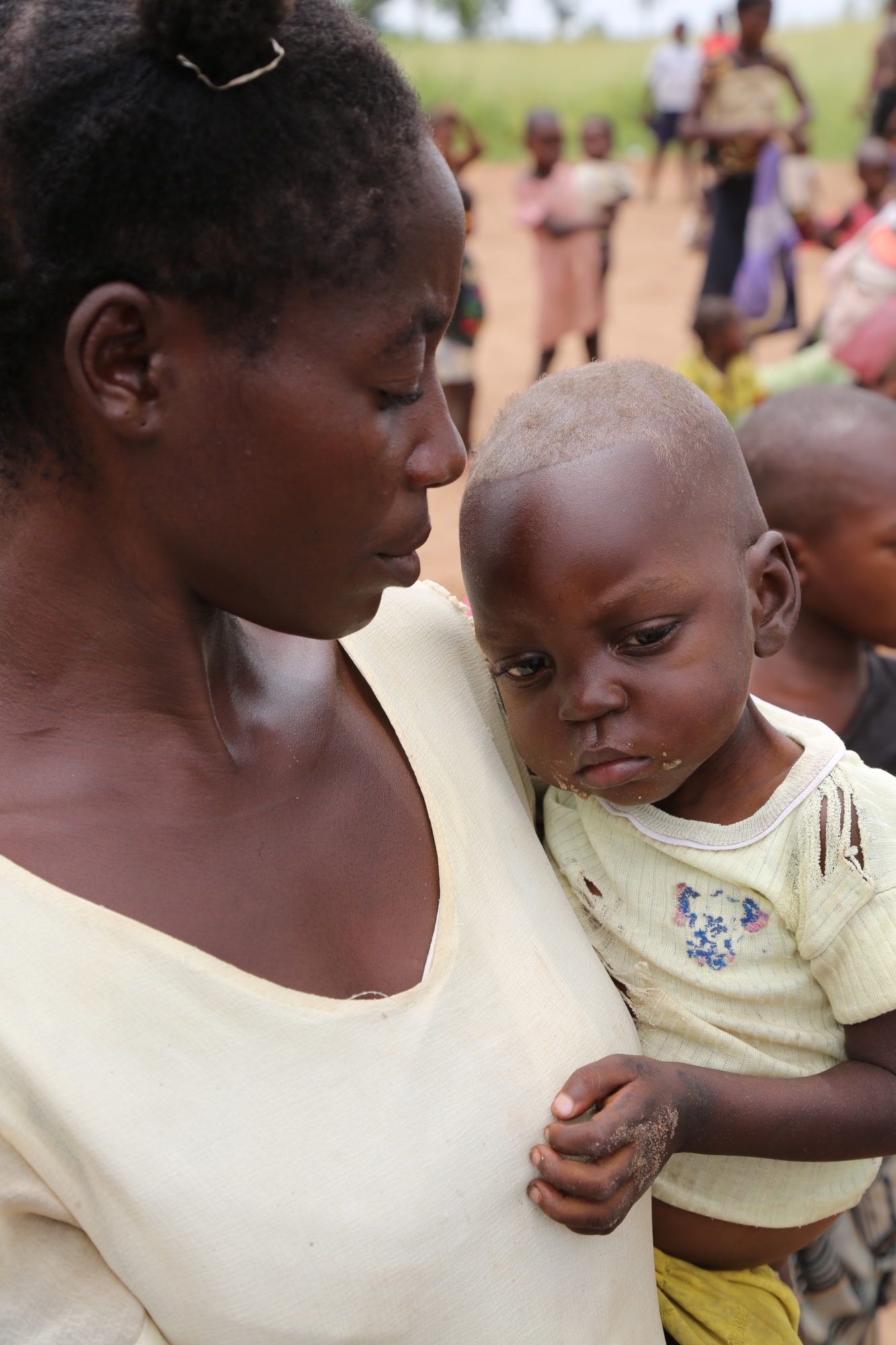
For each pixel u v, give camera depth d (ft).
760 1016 4.73
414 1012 3.60
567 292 29.40
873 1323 6.76
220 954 3.43
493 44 103.65
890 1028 4.64
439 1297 3.46
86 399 3.13
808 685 7.57
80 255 3.02
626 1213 3.91
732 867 4.65
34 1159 3.12
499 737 4.83
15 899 3.19
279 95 3.00
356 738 4.17
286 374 3.15
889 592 7.19
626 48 100.12
